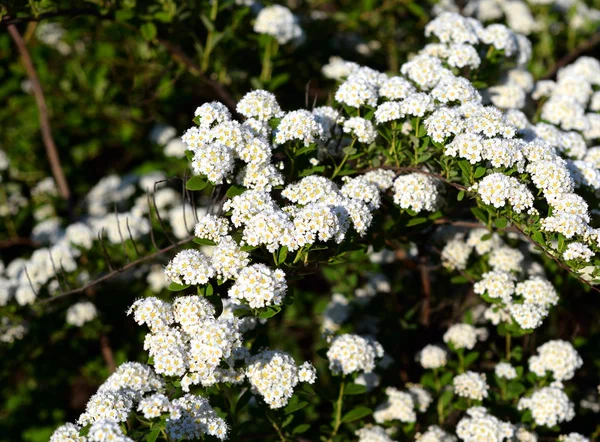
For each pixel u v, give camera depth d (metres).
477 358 1.56
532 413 1.46
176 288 1.35
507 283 1.47
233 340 1.34
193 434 1.34
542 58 1.78
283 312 1.74
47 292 1.61
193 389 1.39
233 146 1.36
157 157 1.79
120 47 1.75
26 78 1.90
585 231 1.36
